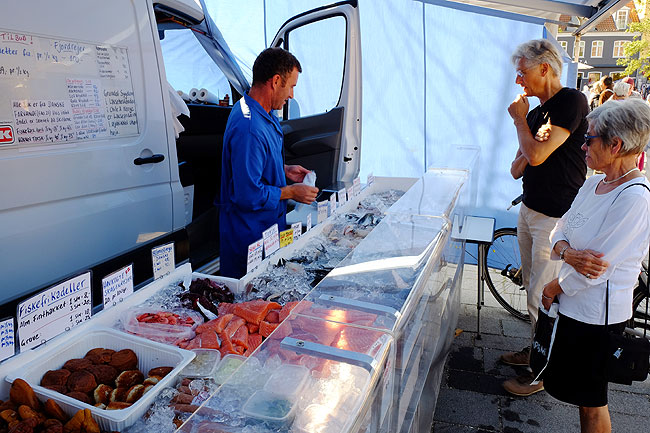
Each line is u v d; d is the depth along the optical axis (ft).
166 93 8.64
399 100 17.80
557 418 8.94
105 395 4.43
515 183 16.76
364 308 4.50
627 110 6.03
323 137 12.97
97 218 7.33
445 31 16.47
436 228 6.81
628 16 130.21
